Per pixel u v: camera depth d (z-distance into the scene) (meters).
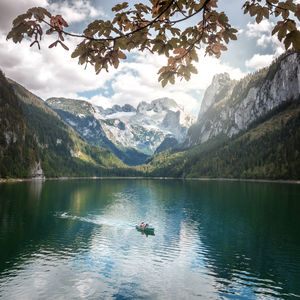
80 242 43.69
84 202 92.19
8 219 61.12
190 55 4.78
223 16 4.23
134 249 40.22
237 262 35.06
